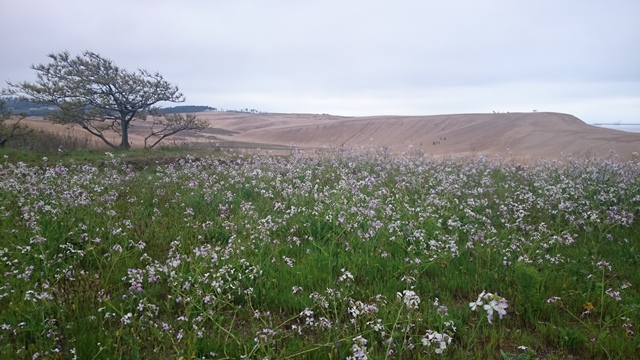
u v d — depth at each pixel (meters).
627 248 7.12
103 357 4.34
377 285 5.99
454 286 6.05
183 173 13.42
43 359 4.18
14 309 5.07
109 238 7.16
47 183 10.70
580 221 8.14
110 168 14.76
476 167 15.10
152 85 26.80
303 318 5.34
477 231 7.84
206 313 4.84
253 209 9.09
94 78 25.34
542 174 13.14
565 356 4.65
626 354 4.50
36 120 47.81
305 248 7.44
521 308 5.36
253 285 5.99
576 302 5.52
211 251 6.36
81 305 5.28
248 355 4.31
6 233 7.43
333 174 12.78
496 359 4.57
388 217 8.40
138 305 5.28
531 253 6.94
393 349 4.55
